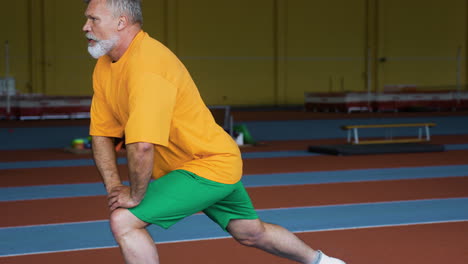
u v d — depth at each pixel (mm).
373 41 36156
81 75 31797
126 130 3387
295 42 35281
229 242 5945
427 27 36719
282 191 9062
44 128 21891
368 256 5484
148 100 3367
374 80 36281
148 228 6590
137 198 3482
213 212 3939
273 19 34969
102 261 5348
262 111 31672
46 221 7078
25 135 19203
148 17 33031
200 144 3646
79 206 7988
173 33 33344
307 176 10562
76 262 5316
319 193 8875
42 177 10641
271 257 5406
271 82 35125
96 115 3818
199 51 33875
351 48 36031
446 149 14688
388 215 7312
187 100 3580
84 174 10984
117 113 3680
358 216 7266
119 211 3537
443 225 6727
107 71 3660
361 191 9031
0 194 8961
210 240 6039
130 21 3510
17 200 8469
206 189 3654
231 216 3908
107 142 3881
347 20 35875
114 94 3617
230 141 3779
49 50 31281
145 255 3531
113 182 3812
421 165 11867
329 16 35656
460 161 12438
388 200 8297
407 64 36594
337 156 13336
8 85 28031
